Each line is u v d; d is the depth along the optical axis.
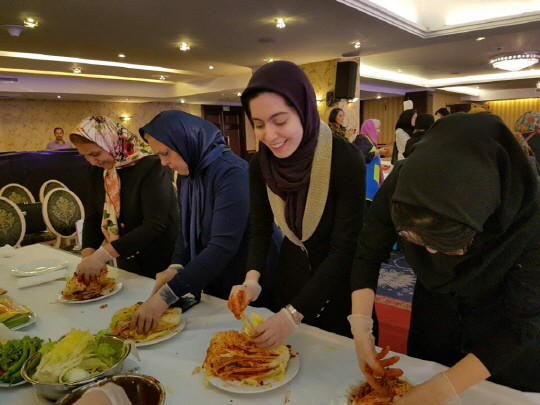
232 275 1.43
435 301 1.01
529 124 2.07
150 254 1.73
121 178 1.61
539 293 0.70
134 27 4.27
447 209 0.58
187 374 0.92
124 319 1.12
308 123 1.00
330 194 1.10
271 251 1.44
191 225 1.39
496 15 4.69
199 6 3.61
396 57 6.99
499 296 0.83
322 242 1.20
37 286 1.56
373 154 3.48
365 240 0.96
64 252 2.04
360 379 0.84
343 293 1.24
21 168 5.21
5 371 0.93
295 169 1.09
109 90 8.43
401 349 2.10
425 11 4.68
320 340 1.04
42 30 4.26
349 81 6.34
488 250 0.72
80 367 0.85
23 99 8.53
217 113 11.98
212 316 1.20
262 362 0.87
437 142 0.64
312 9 3.79
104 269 1.48
